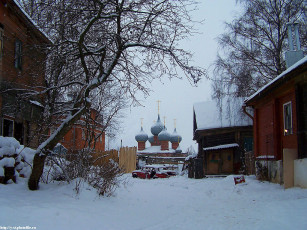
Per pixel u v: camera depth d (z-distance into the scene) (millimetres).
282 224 7348
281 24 23500
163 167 38594
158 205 11383
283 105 16203
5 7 14023
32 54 11148
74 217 6887
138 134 73125
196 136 34969
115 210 8859
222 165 28516
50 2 9773
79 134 13047
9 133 14711
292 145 14961
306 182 12766
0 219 5629
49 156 10375
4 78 13609
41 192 9047
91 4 9703
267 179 17344
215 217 9211
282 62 23609
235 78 24281
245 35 24609
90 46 10312
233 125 27359
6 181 9547
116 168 11383
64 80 11383
